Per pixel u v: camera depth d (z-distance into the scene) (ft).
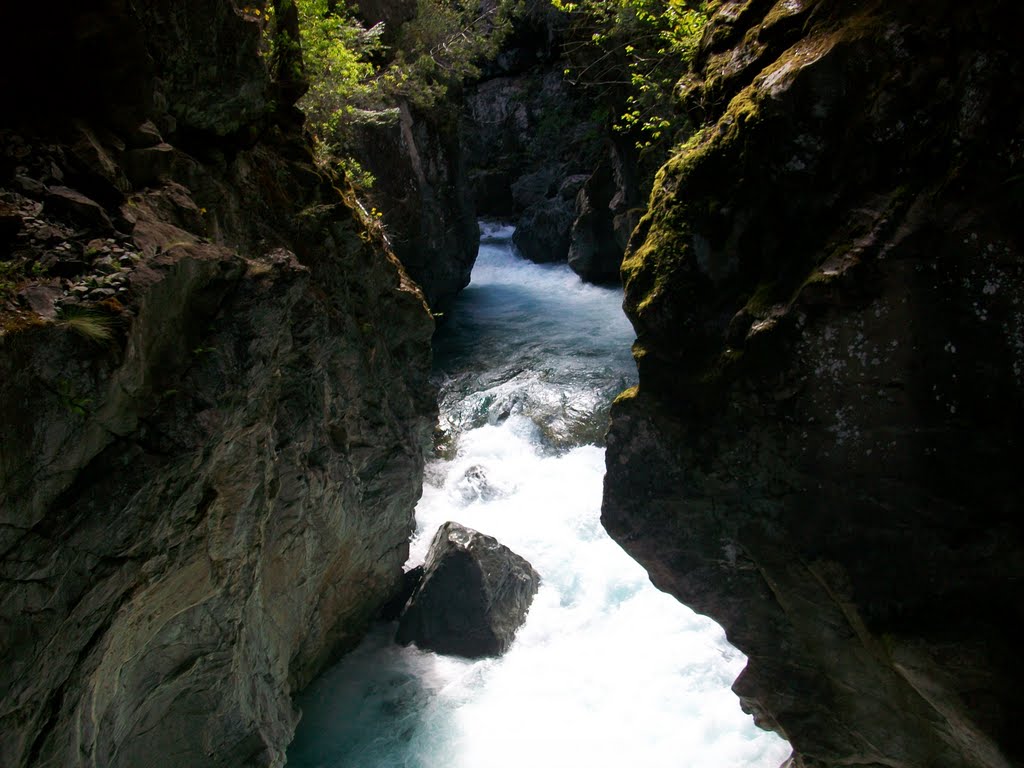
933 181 13.14
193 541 15.40
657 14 35.53
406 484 30.12
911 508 14.01
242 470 16.57
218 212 19.81
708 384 15.89
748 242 15.61
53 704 12.86
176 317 13.99
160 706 17.47
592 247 67.26
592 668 29.68
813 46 14.46
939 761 14.99
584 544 36.27
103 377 12.05
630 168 55.57
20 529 11.71
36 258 12.47
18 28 14.19
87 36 14.80
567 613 32.63
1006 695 13.07
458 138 60.18
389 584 31.99
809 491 15.05
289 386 21.70
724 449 15.93
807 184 14.57
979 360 13.16
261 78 20.58
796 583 15.71
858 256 13.67
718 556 16.90
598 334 58.44
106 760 15.39
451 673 29.58
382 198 48.88
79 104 15.01
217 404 14.48
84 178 14.05
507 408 47.60
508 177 91.40
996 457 13.24
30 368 11.34
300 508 22.56
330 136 33.42
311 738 26.68
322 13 30.83
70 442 12.04
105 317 12.19
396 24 49.70
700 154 16.35
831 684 16.14
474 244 65.21
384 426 28.22
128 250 13.32
